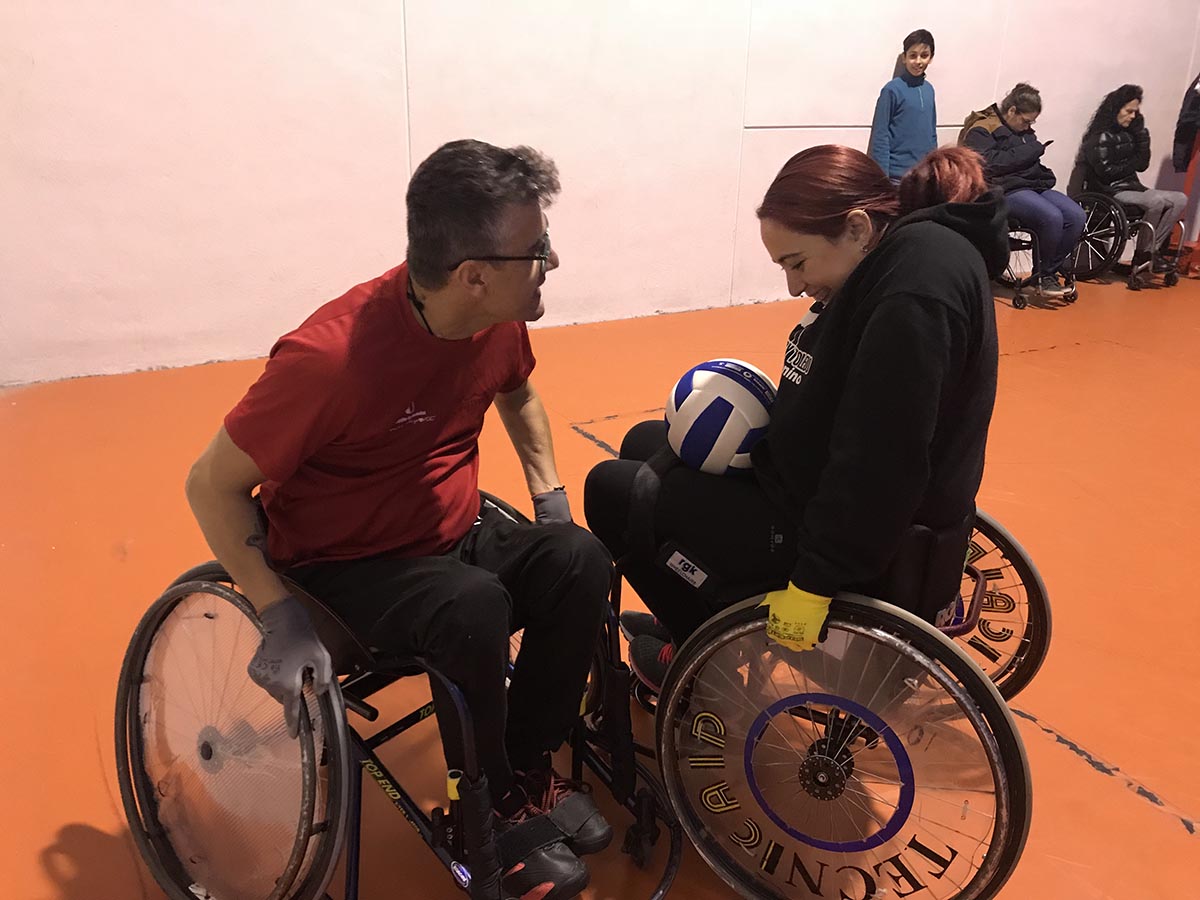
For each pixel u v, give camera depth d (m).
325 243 4.52
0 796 1.84
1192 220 7.68
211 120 4.10
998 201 1.42
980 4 6.19
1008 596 2.05
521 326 1.67
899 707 1.48
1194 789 1.98
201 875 1.63
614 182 5.27
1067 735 2.13
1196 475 3.58
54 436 3.52
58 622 2.39
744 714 1.60
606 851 1.78
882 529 1.36
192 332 4.35
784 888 1.66
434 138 4.63
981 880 1.49
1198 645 2.49
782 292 6.20
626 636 2.15
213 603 1.54
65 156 3.87
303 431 1.34
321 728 1.36
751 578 1.64
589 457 3.46
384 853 1.76
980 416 1.47
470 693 1.41
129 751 1.69
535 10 4.69
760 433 1.67
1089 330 5.67
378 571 1.47
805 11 5.52
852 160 1.50
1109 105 6.75
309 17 4.16
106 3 3.76
